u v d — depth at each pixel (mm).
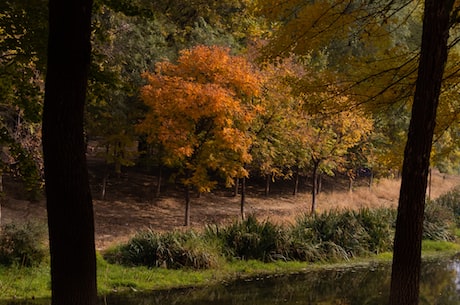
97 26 9164
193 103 14836
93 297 5188
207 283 12625
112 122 16844
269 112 17375
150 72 17828
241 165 17000
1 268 11742
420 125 5941
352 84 7863
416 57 7793
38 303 10305
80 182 5094
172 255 13594
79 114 5113
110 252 14102
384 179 29484
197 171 16203
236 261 14484
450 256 17328
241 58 16547
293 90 8094
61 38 4996
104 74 8234
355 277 13859
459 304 11438
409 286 6055
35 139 13172
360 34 8062
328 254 15789
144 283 12172
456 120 8148
